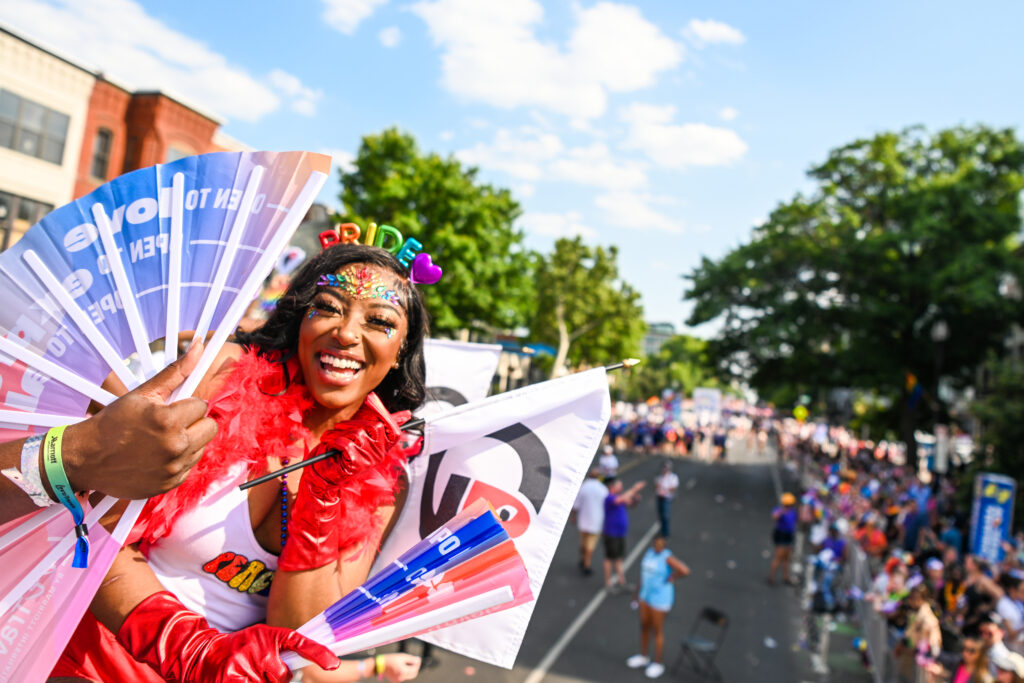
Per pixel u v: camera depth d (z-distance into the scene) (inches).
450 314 896.9
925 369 1330.0
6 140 696.4
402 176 896.9
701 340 1505.9
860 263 1231.5
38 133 724.7
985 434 804.6
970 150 1290.6
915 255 1259.2
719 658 392.8
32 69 711.1
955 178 1245.1
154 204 48.1
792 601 516.7
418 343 60.4
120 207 47.5
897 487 912.9
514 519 60.5
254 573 53.1
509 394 61.1
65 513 42.1
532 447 61.6
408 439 60.3
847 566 507.2
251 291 46.4
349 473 48.6
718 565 616.4
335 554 50.2
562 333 1643.7
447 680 319.6
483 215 918.4
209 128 863.1
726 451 1877.5
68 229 46.3
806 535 737.0
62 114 743.7
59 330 45.4
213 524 50.9
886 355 1283.2
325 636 47.6
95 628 49.4
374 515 55.4
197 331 46.4
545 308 1704.0
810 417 2928.2
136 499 40.3
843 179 1349.7
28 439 39.0
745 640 425.4
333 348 52.1
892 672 326.6
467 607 49.1
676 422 2073.1
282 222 48.1
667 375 3223.4
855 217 1274.6
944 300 1211.9
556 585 505.4
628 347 1831.9
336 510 49.7
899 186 1306.6
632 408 2185.0
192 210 48.4
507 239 1007.0
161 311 47.4
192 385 44.8
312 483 49.1
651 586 371.9
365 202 889.5
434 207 899.4
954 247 1199.6
